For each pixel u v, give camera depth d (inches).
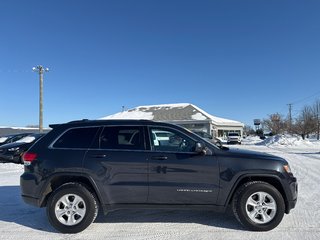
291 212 277.4
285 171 233.9
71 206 233.5
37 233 232.2
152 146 238.8
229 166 232.4
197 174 232.2
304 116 2486.5
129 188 233.1
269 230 230.7
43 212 286.8
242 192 230.7
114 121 248.7
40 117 1491.1
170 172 232.8
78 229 230.8
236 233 226.4
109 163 234.5
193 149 237.8
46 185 235.9
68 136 245.1
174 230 234.2
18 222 258.2
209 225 244.7
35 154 241.4
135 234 227.1
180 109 2237.9
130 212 279.7
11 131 2010.3
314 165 636.7
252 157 234.8
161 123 245.9
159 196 233.0
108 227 242.7
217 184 232.1
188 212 279.1
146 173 233.3
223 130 2491.4
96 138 242.7
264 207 231.8
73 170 234.8
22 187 241.3
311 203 308.7
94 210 234.2
